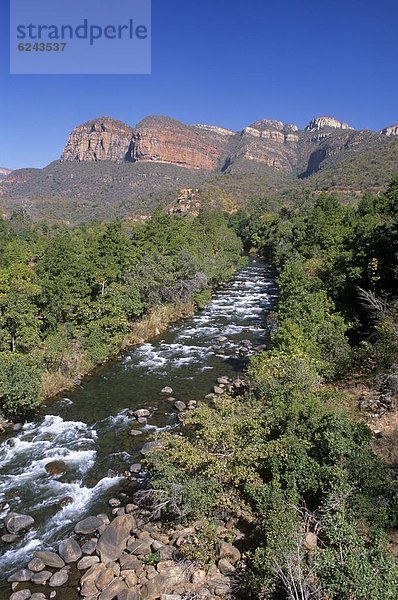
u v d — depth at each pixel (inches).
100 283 1359.5
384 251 1208.8
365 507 468.4
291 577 370.9
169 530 572.7
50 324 1184.2
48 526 606.5
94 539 573.3
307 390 721.0
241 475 543.5
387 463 550.6
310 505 531.5
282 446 563.5
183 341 1421.0
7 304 1008.9
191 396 1007.0
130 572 506.9
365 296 1089.4
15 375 867.4
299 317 1088.2
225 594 451.8
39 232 3932.1
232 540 524.1
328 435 540.1
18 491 681.0
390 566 364.2
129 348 1348.4
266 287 2341.3
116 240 1656.0
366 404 757.3
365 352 920.3
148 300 1608.0
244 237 4421.8
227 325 1605.6
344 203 4372.5
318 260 1911.9
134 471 725.3
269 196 6382.9
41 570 529.7
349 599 344.8
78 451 788.6
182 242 2222.0
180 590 466.6
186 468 583.5
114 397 1005.8
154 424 878.4
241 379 1078.4
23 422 890.7
